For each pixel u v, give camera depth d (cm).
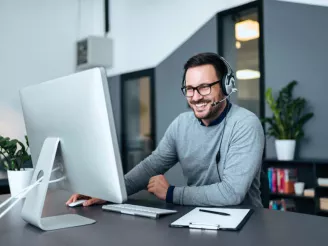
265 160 354
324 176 335
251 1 397
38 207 100
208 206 131
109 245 85
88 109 96
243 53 428
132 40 537
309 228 99
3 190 246
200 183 166
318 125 350
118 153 98
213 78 146
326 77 346
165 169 177
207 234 93
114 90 566
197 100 148
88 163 101
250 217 112
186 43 462
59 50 539
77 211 124
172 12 481
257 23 410
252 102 414
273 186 356
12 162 157
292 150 347
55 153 106
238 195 133
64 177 114
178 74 470
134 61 534
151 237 91
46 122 113
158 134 500
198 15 448
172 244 85
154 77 505
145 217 113
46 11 526
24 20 504
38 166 109
